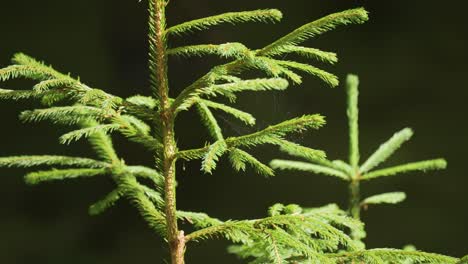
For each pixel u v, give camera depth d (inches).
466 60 334.6
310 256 60.2
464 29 336.5
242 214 323.0
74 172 80.0
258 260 70.3
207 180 328.2
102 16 344.5
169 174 67.9
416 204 312.7
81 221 327.6
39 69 62.7
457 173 317.4
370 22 337.7
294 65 61.1
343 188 318.7
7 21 343.3
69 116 67.2
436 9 338.3
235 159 60.7
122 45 345.1
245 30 317.1
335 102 319.0
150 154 330.0
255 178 327.6
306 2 332.8
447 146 323.0
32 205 326.3
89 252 322.7
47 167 325.1
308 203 319.0
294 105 307.0
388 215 310.0
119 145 326.6
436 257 61.4
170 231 68.3
